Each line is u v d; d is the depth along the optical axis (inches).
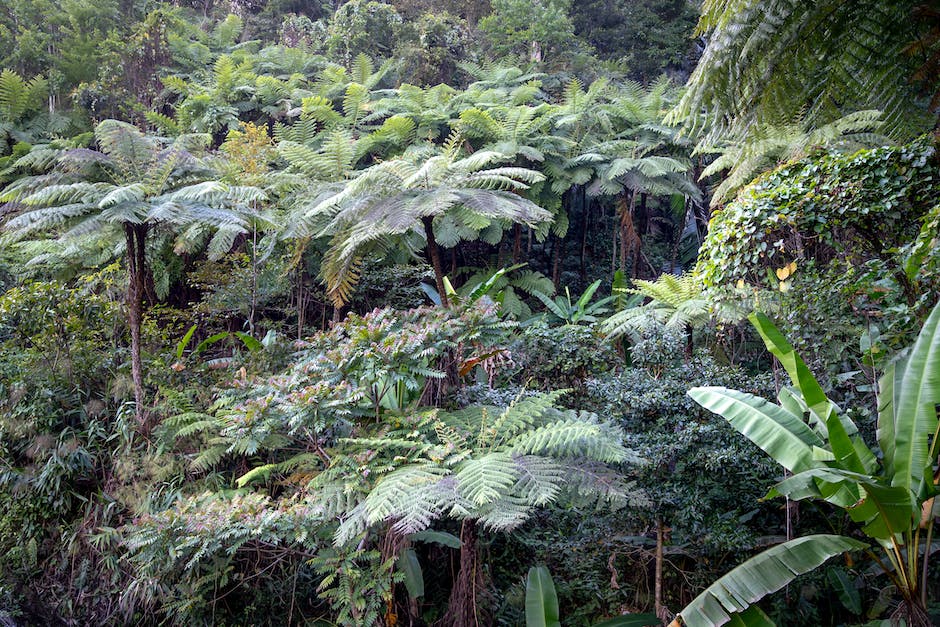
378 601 164.2
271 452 208.7
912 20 121.3
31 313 240.2
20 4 530.3
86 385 249.6
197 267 329.7
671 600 195.5
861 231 167.3
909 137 157.6
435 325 164.4
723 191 293.6
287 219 249.0
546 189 405.4
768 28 120.2
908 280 152.9
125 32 550.6
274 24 685.3
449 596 200.2
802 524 192.4
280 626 196.4
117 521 214.2
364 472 155.6
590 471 153.3
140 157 220.4
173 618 195.5
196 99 438.9
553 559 207.5
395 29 566.9
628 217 426.3
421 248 325.1
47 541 220.8
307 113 409.4
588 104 438.9
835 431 119.4
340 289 221.8
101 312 257.0
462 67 514.9
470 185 204.5
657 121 422.6
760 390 179.3
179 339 299.3
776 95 133.3
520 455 157.0
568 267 481.1
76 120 477.4
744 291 189.2
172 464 210.1
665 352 198.7
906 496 113.2
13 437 231.3
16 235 193.0
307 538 163.0
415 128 422.3
